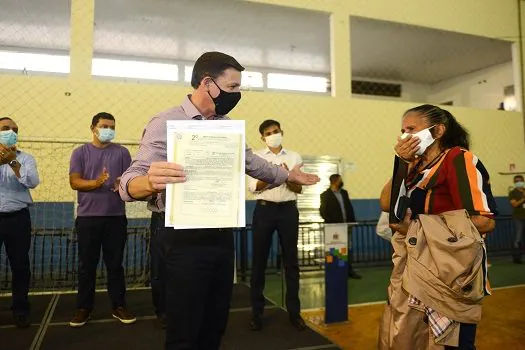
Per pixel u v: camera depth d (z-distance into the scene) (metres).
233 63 1.60
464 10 9.06
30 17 7.97
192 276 1.52
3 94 6.03
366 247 7.96
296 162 3.70
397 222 1.64
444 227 1.52
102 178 3.38
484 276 1.51
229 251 1.63
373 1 8.20
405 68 11.80
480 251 1.48
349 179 7.82
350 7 8.02
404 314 1.57
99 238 3.62
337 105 7.82
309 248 7.47
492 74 11.66
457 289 1.45
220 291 1.63
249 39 9.39
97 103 6.39
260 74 11.25
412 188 1.71
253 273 3.55
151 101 6.63
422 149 1.62
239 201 1.40
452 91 12.77
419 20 8.59
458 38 9.49
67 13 7.84
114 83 6.49
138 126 6.53
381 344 1.66
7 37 8.85
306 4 7.71
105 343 3.19
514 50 9.61
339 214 6.46
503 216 8.75
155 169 1.33
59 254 5.93
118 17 8.20
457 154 1.61
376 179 8.04
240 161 1.42
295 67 11.34
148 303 4.50
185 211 1.37
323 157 7.64
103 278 5.68
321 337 3.33
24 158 3.49
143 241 5.75
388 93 12.77
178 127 1.42
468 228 1.47
